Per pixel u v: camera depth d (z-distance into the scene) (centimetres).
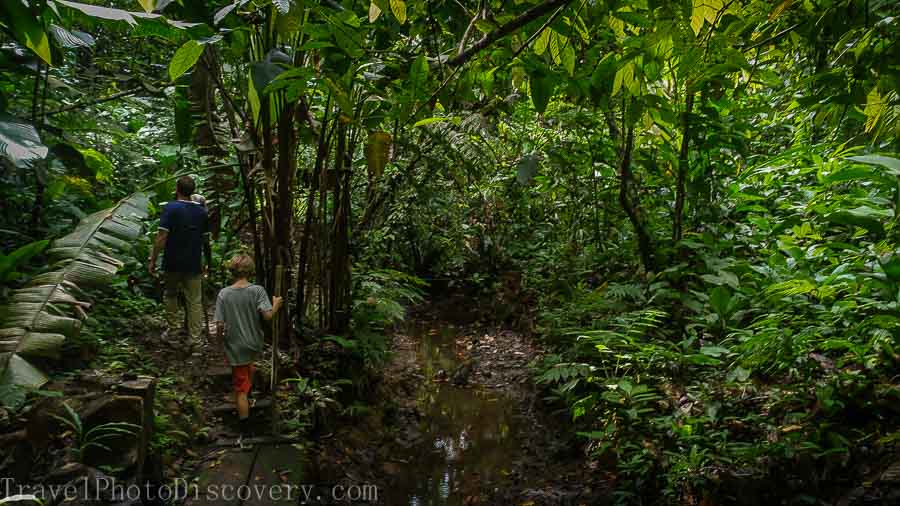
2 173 527
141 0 246
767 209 621
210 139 594
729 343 518
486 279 1089
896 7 289
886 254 398
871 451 366
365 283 742
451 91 340
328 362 590
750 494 378
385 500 468
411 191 943
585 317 703
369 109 446
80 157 444
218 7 371
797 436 395
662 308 582
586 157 769
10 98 554
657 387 502
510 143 995
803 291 450
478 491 488
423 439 586
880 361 407
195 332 588
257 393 527
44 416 335
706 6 215
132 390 360
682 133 598
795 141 634
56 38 290
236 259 493
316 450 486
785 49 371
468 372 754
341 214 630
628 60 269
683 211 656
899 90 269
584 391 584
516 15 296
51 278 339
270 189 555
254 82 277
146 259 666
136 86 624
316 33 277
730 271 549
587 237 873
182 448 432
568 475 500
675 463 422
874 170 435
